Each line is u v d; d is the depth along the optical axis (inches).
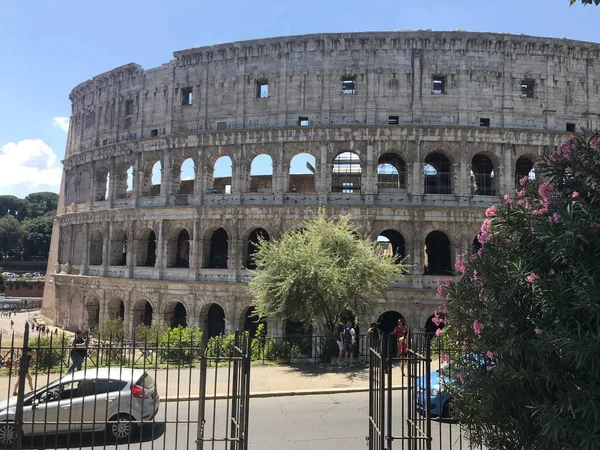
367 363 1676.9
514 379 538.6
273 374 1496.1
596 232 482.3
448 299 661.3
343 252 1857.8
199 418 733.9
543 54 2434.8
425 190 2618.1
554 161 582.6
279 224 2405.3
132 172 2790.4
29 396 895.1
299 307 1723.7
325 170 2402.8
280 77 2507.4
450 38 2406.5
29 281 5718.5
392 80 2421.3
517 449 561.0
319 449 882.8
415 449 675.4
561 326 471.2
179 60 2696.9
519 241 574.9
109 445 872.9
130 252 2728.8
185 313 2856.8
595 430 434.6
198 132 2561.5
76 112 3314.5
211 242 2920.8
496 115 2402.8
